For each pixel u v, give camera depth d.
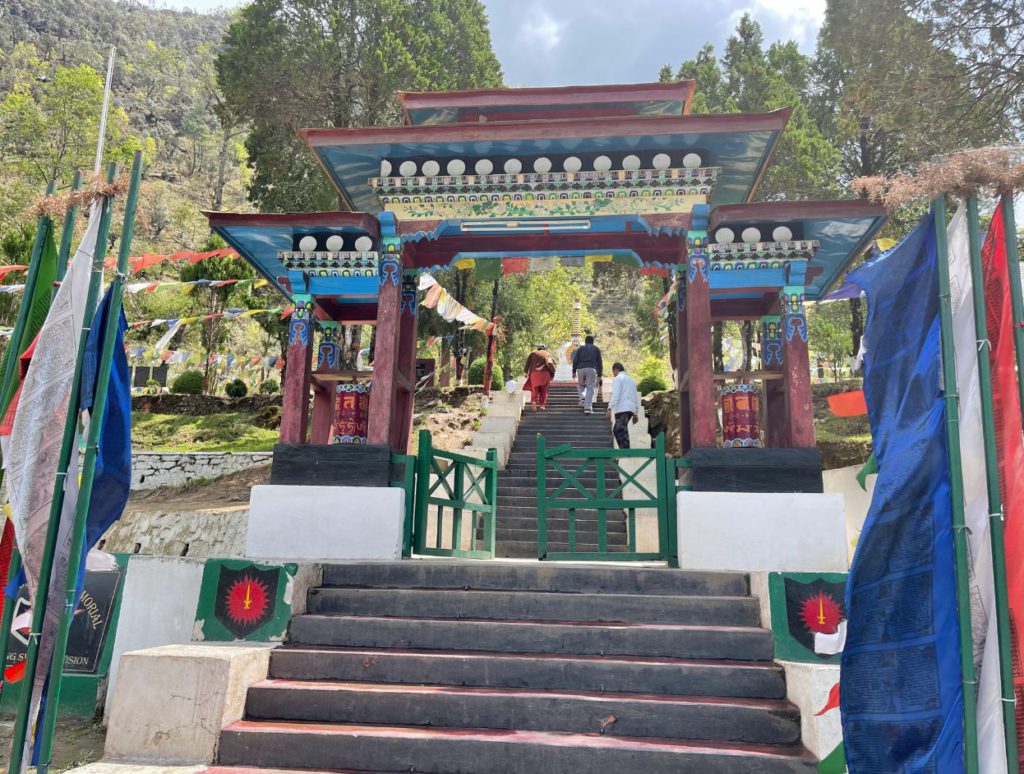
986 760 3.31
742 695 5.45
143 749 5.10
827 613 5.85
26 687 4.11
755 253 7.95
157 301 29.59
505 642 5.99
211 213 8.17
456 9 24.02
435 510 10.91
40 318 4.99
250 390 27.08
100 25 95.94
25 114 44.06
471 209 8.46
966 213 3.69
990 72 12.70
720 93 21.16
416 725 5.30
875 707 3.53
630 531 7.67
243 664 5.47
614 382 13.38
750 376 8.18
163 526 13.56
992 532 3.35
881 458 3.79
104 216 4.74
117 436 4.70
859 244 8.31
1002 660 3.24
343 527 7.57
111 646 7.49
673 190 8.20
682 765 4.75
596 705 5.24
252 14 21.03
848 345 20.47
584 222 8.59
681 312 9.16
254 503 7.72
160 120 81.56
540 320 30.66
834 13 14.52
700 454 7.39
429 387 21.62
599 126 7.79
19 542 4.36
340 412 8.45
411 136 8.03
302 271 8.48
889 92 13.49
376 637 6.14
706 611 6.21
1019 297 3.59
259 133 20.86
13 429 4.49
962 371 3.72
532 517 11.25
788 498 7.16
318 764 4.99
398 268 8.43
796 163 18.09
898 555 3.61
